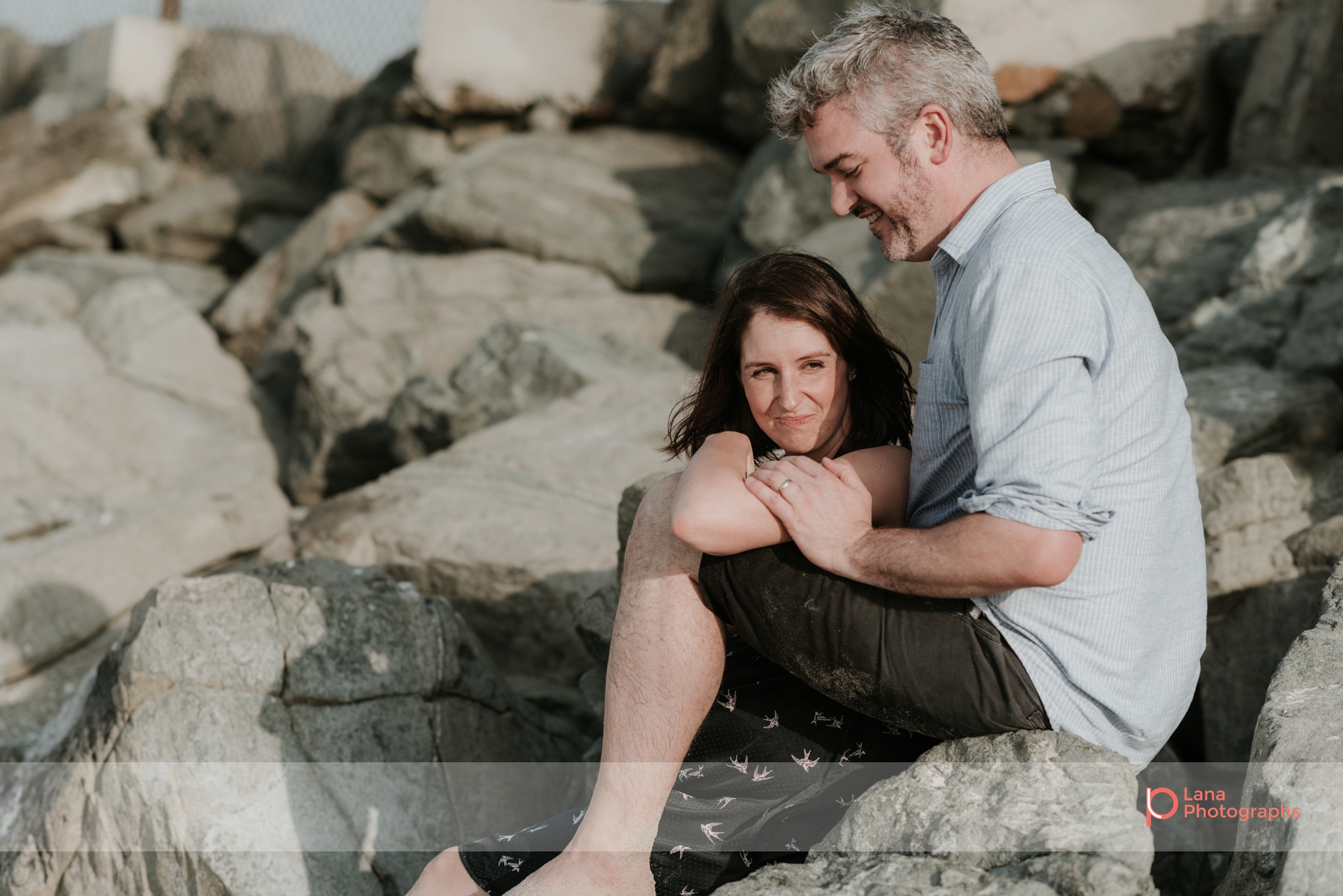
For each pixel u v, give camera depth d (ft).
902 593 6.09
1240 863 6.15
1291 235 15.96
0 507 19.15
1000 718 6.24
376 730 9.38
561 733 11.44
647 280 26.50
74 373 21.99
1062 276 5.78
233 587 9.31
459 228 27.55
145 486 20.31
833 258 20.70
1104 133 22.61
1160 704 6.37
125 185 37.93
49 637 16.47
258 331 31.58
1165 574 6.31
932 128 6.31
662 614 6.43
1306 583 10.39
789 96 6.58
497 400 20.27
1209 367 15.57
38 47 43.68
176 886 8.39
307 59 39.19
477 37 30.48
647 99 29.40
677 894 6.80
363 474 23.70
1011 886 5.34
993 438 5.74
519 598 14.20
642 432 17.07
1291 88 20.36
